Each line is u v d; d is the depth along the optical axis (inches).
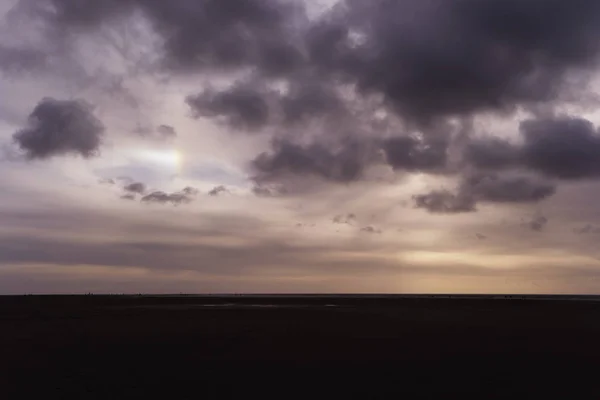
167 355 1106.7
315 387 817.5
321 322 1929.1
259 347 1224.2
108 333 1509.6
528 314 2512.3
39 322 1895.9
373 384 838.5
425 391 792.9
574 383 842.8
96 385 827.4
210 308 3134.8
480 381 858.1
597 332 1558.8
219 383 842.8
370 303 4315.9
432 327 1720.0
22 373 916.0
